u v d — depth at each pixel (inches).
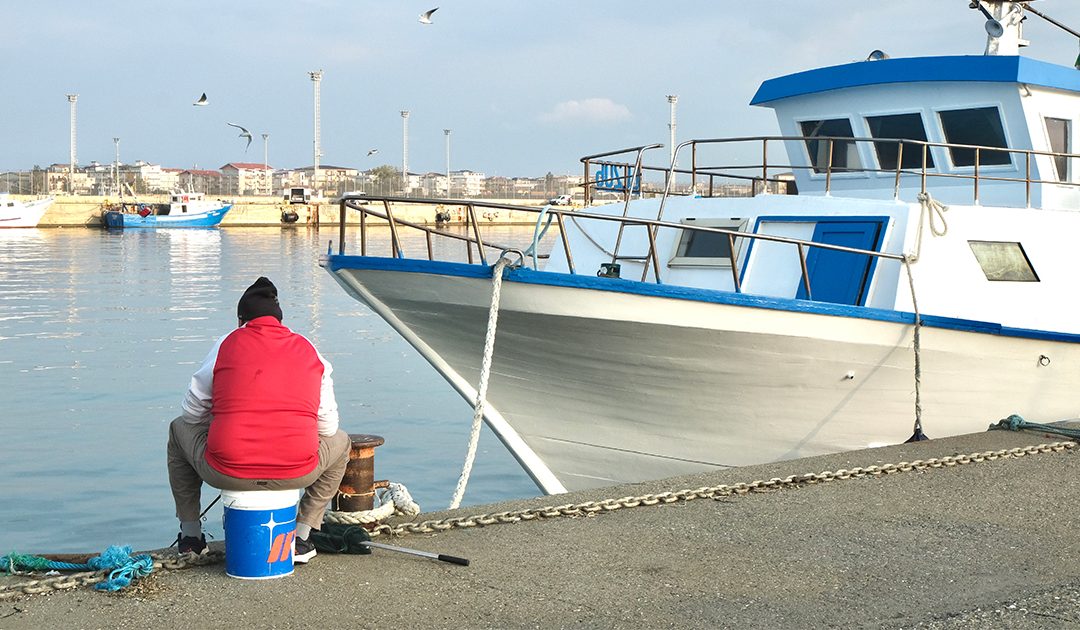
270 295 222.2
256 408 212.5
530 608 204.1
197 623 194.1
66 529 477.1
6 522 485.1
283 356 216.2
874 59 526.9
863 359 416.8
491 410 439.2
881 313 407.8
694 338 392.8
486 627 194.5
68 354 950.4
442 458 602.5
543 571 225.9
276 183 6550.2
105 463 584.1
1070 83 491.2
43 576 216.4
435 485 550.0
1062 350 461.7
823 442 435.2
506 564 230.5
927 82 489.7
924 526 263.6
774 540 250.8
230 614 198.5
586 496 288.7
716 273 467.5
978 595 213.2
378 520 249.6
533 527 259.9
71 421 684.1
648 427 426.0
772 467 328.2
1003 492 297.3
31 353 954.7
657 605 206.5
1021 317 459.5
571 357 403.5
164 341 1033.5
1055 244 476.1
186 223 3969.0
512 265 378.0
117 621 194.4
